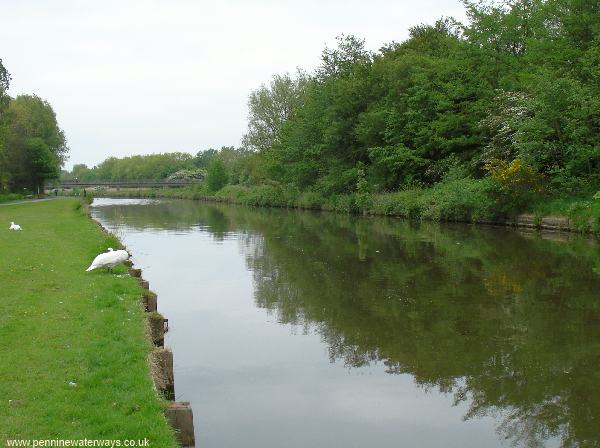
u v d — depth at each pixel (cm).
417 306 1302
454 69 3731
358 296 1414
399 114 4062
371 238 2648
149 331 870
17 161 6638
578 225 2488
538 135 2730
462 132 3716
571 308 1252
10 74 5544
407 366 930
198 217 4466
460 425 727
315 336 1095
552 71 2839
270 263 1961
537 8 3441
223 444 668
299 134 5409
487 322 1161
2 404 577
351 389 841
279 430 709
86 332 823
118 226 3553
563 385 839
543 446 670
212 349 1021
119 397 610
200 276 1725
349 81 4797
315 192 5344
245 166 7725
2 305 968
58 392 612
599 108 2516
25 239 1983
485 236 2580
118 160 15725
